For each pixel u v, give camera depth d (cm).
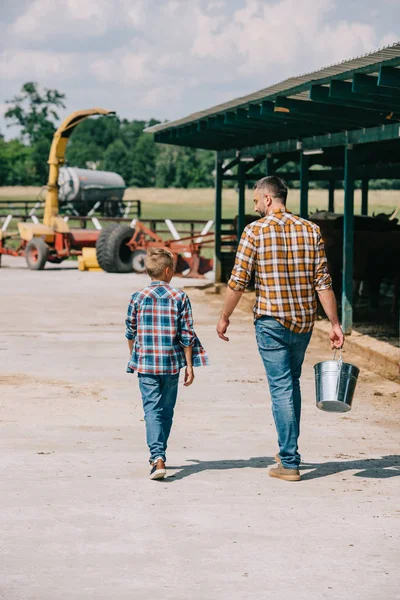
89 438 841
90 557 516
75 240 3216
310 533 566
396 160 2202
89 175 6378
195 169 16775
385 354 1309
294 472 700
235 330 1695
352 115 1433
